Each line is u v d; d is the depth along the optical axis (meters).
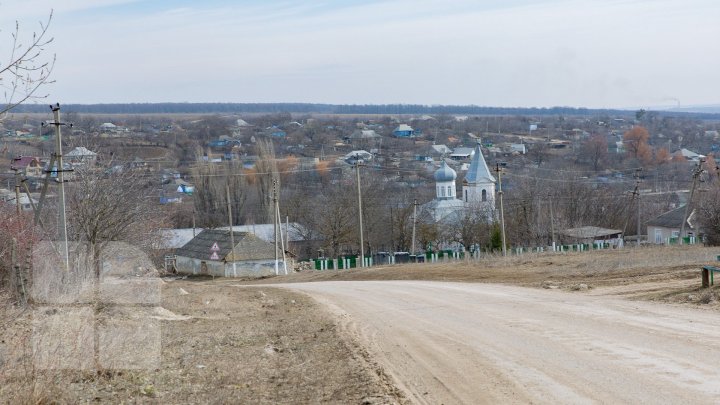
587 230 68.44
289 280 44.53
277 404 9.91
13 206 27.91
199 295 27.20
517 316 17.86
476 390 10.48
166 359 13.09
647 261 29.09
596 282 24.62
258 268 59.47
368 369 12.08
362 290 28.67
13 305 13.31
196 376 11.81
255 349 14.63
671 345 12.90
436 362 12.67
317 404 9.83
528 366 11.84
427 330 16.52
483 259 42.12
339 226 71.25
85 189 26.02
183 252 62.41
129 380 11.12
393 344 14.80
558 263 34.53
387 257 65.88
